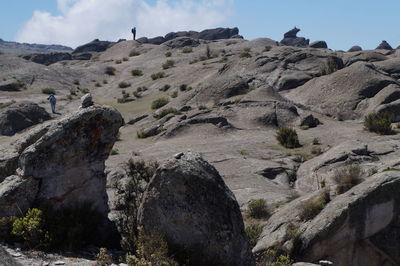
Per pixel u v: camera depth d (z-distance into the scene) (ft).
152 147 114.73
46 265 35.58
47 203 41.55
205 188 38.22
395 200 57.41
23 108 162.40
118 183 48.14
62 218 41.22
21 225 38.93
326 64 182.70
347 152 88.12
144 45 346.74
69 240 39.86
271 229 61.16
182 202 38.06
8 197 40.29
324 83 155.94
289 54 190.80
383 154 89.15
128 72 257.14
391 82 148.56
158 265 34.88
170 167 38.40
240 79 164.55
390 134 116.47
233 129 128.47
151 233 38.32
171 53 288.71
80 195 43.16
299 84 167.73
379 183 57.47
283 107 140.97
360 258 56.85
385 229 57.26
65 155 42.14
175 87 197.06
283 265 47.19
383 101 138.92
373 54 200.95
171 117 140.87
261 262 48.91
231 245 37.81
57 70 249.14
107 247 43.06
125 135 136.67
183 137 124.88
